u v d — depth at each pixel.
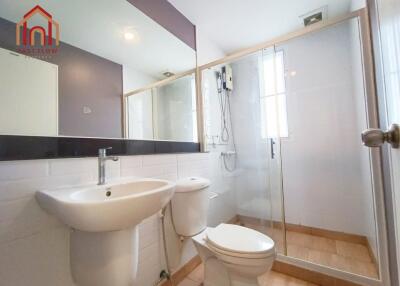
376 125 1.27
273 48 1.98
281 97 2.22
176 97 1.84
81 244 0.86
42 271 0.84
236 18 2.05
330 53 2.00
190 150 1.89
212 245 1.16
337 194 1.96
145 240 1.27
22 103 0.90
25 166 0.81
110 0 1.35
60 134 1.02
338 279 1.36
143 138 1.50
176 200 1.41
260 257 1.03
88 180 1.00
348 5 1.88
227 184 2.31
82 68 1.17
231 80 2.48
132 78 1.47
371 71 1.30
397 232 0.59
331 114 2.00
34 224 0.82
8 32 0.89
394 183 0.57
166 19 1.78
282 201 2.10
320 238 2.00
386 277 1.22
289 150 2.21
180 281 1.50
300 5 1.88
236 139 2.48
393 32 0.48
